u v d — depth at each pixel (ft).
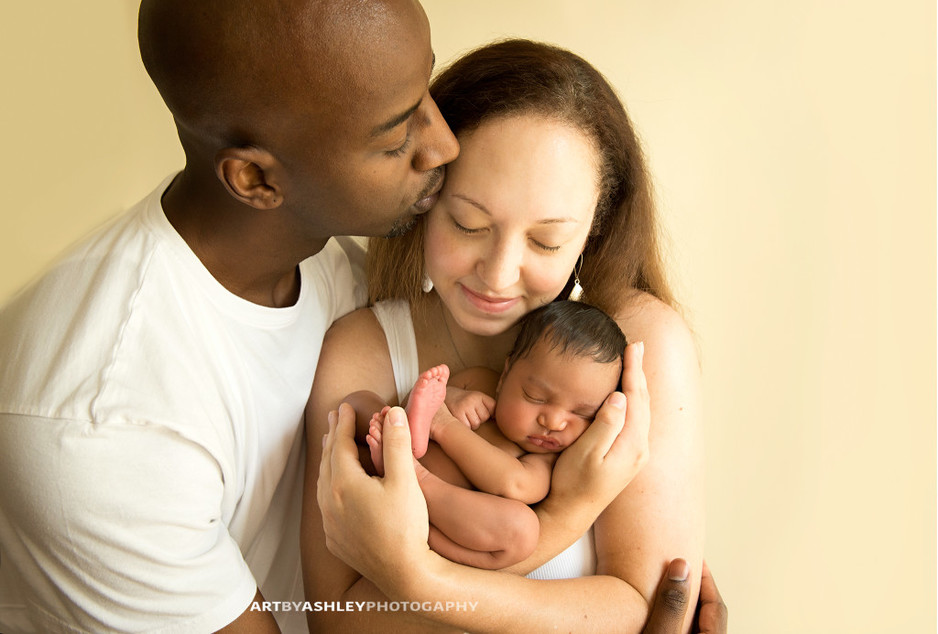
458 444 3.91
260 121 2.96
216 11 2.77
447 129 3.33
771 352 7.73
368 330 4.38
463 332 4.39
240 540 3.94
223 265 3.54
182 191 3.47
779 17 7.05
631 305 4.40
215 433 3.41
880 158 7.27
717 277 7.61
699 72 7.20
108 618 3.29
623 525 4.00
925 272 7.42
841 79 7.15
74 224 6.17
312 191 3.19
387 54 2.87
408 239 4.33
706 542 8.11
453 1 7.16
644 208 4.37
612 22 7.14
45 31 5.81
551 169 3.51
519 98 3.54
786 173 7.36
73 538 3.15
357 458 3.61
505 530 3.58
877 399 7.72
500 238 3.59
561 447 4.02
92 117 6.14
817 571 8.05
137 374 3.21
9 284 5.84
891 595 7.97
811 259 7.52
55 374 3.15
